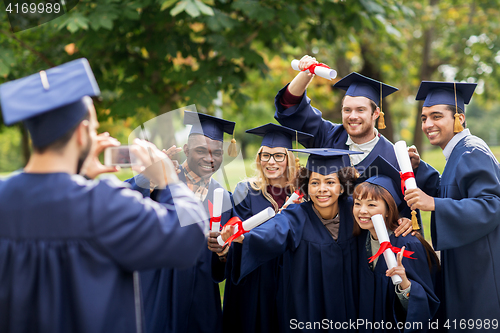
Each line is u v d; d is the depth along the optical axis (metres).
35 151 1.62
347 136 3.42
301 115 3.52
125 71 6.62
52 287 1.54
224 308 3.31
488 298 2.66
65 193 1.57
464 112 2.96
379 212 2.67
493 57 11.32
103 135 1.79
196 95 6.02
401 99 15.02
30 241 1.56
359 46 11.01
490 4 11.02
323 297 2.83
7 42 5.86
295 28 6.59
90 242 1.58
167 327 2.85
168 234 1.68
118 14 5.23
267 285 3.18
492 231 2.67
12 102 1.53
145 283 2.70
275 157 3.38
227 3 6.20
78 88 1.58
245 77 6.64
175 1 4.83
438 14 10.81
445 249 2.62
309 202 3.03
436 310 2.73
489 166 2.65
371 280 2.78
